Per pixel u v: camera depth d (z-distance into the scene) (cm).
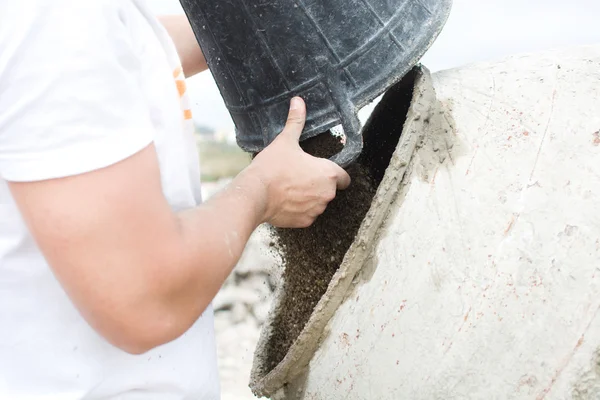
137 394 123
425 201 133
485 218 128
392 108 171
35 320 113
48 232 93
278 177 133
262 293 377
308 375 145
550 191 126
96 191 93
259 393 159
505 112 137
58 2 91
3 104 91
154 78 114
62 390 115
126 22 106
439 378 125
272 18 136
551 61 143
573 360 117
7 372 114
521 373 120
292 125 141
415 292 129
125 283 96
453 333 125
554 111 133
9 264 109
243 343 346
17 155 92
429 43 142
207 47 148
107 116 94
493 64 149
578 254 120
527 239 124
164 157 117
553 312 119
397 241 133
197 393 131
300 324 168
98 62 93
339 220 165
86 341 116
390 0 141
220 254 111
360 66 139
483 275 125
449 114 141
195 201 132
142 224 97
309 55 138
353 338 136
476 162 133
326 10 136
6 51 89
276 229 180
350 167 167
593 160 126
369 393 133
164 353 124
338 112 140
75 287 96
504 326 122
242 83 147
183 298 105
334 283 138
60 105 91
